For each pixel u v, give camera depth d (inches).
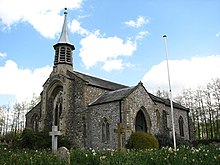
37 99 2787.9
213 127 2253.9
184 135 1867.6
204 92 2362.2
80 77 1481.3
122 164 419.5
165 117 1633.9
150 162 432.1
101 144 1295.5
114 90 1604.3
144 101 1375.5
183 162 406.0
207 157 426.6
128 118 1227.2
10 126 2982.3
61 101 1542.8
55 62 1582.2
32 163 434.0
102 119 1331.2
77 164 469.7
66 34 1656.0
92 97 1466.5
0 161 448.1
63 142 1259.2
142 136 1130.7
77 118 1427.2
